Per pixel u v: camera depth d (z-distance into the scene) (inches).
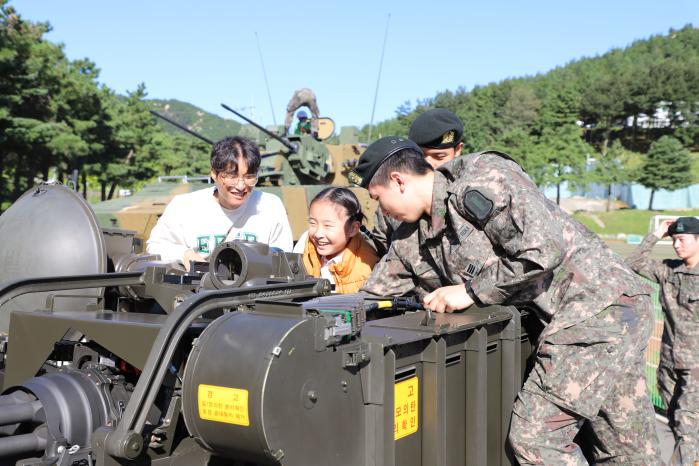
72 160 1332.4
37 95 1257.4
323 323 88.4
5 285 109.7
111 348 101.4
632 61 4451.3
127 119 1930.4
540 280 128.1
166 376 102.1
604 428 144.2
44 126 1186.0
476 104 3046.3
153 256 155.1
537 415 125.5
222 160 161.0
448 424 116.1
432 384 109.1
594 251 131.4
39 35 1363.2
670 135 3358.8
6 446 90.9
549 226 116.7
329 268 162.6
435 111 170.7
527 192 118.4
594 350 126.0
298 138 436.5
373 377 96.8
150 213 441.1
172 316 89.4
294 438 85.1
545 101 2837.1
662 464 144.5
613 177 2374.5
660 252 858.8
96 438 85.9
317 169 444.5
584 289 127.5
